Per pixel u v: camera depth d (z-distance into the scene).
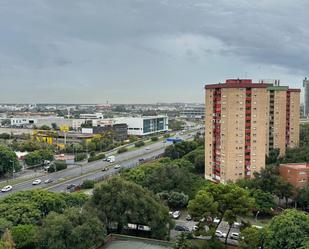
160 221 98.94
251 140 152.75
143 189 105.25
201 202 93.81
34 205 102.19
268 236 83.00
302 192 127.38
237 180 145.75
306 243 76.12
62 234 83.88
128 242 95.50
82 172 191.12
